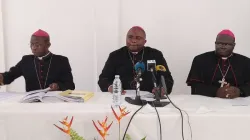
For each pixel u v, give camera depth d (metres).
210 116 1.72
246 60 2.75
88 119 1.73
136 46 2.76
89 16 3.47
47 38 2.82
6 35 3.52
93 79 3.57
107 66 2.87
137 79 2.03
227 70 2.71
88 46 3.52
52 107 1.84
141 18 3.49
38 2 3.46
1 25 3.44
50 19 3.48
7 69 3.58
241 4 3.45
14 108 1.81
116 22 3.46
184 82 3.59
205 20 3.49
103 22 3.46
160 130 1.71
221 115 1.72
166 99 2.16
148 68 2.03
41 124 1.73
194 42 3.53
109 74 2.85
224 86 2.42
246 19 3.46
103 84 2.61
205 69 2.77
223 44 2.61
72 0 3.45
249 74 2.71
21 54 3.55
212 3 3.46
